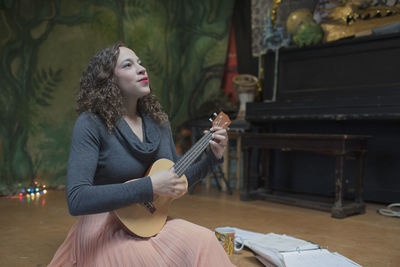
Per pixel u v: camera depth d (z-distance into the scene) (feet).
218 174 17.37
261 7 17.71
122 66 5.06
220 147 5.78
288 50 16.24
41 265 7.09
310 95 15.67
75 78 16.31
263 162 16.90
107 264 4.71
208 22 19.75
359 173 12.46
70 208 4.32
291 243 7.61
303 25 15.52
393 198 13.89
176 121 19.48
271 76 16.99
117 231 5.01
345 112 13.19
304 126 16.05
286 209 12.96
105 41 17.03
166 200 5.24
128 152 5.04
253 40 18.10
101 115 4.92
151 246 4.83
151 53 18.60
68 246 5.59
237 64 19.63
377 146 14.29
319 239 9.14
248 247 8.15
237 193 16.26
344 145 11.48
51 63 15.76
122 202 4.32
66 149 16.29
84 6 16.43
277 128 16.71
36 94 15.48
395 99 12.25
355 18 14.80
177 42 19.86
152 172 5.00
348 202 14.37
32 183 15.38
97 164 4.91
